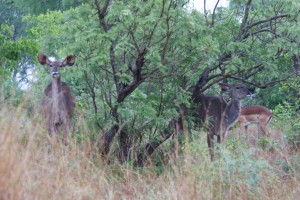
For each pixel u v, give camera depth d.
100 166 31.16
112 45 37.59
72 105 38.34
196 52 37.06
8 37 46.03
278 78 45.91
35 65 42.97
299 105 48.62
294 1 39.50
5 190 19.91
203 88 43.66
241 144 40.50
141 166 37.78
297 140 42.22
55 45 39.56
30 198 21.75
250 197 27.11
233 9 42.31
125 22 34.12
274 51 40.69
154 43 36.38
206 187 26.25
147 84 41.31
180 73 38.62
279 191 27.45
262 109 59.44
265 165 29.52
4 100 26.64
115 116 38.69
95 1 35.84
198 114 43.34
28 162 22.67
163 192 27.36
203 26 36.72
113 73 38.22
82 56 36.88
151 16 33.84
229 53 41.03
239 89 44.09
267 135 52.66
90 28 36.19
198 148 31.09
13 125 22.06
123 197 28.19
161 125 38.88
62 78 41.19
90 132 37.00
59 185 23.38
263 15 41.66
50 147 27.75
